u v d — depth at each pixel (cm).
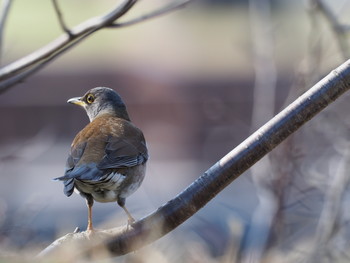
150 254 1041
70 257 700
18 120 2238
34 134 2238
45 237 1347
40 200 1606
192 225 1410
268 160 1316
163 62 2369
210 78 2319
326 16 1250
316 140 1402
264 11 1534
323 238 1223
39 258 678
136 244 726
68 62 2306
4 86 921
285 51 2075
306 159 1373
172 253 1144
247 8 2716
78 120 2252
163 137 2269
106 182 845
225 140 2152
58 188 1933
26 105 2236
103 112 1023
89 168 838
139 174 901
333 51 1395
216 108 1759
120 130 921
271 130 704
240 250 1136
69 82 2275
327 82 696
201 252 1172
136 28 2562
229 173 712
